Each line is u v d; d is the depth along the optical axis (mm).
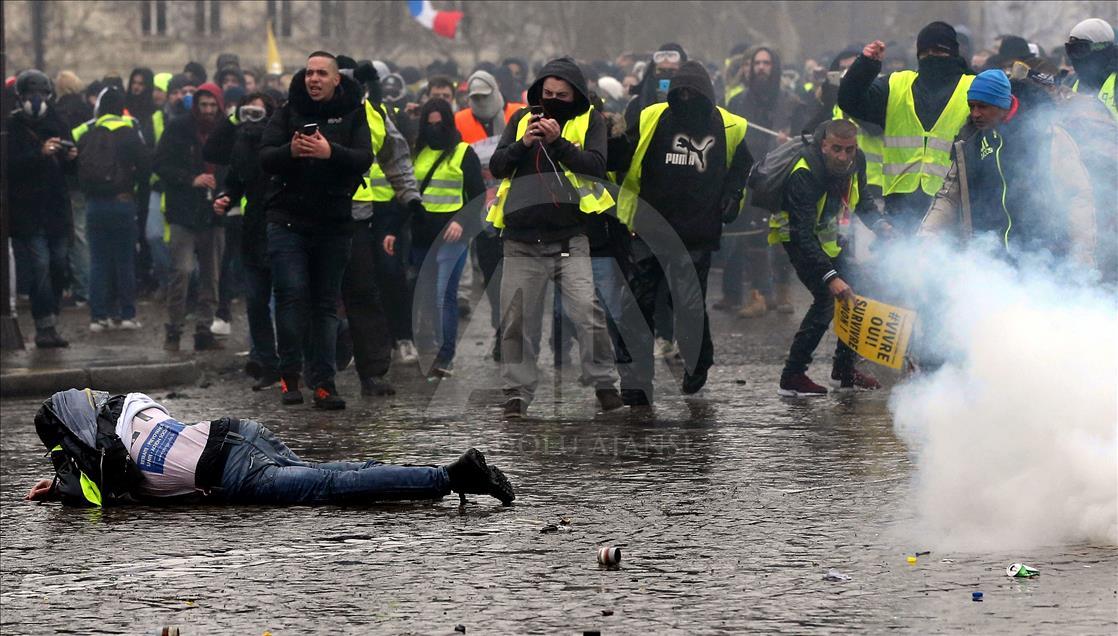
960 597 14742
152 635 14188
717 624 14062
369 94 29656
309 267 28266
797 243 28156
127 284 44156
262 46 132500
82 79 129750
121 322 44250
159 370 32750
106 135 43062
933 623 13914
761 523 18125
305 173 27406
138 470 19672
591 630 13961
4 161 36312
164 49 131125
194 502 19875
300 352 28641
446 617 14508
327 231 27875
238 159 30797
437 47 131250
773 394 29141
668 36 128125
